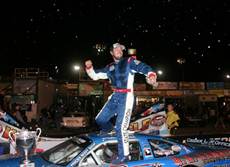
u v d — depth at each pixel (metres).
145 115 11.20
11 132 8.33
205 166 6.57
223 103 31.33
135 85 29.89
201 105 30.41
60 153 6.22
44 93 26.02
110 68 5.41
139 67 4.91
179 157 6.44
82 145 6.07
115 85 5.29
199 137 12.35
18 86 24.58
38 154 6.51
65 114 23.09
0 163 6.05
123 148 5.21
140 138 6.34
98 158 5.91
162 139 6.59
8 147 8.57
